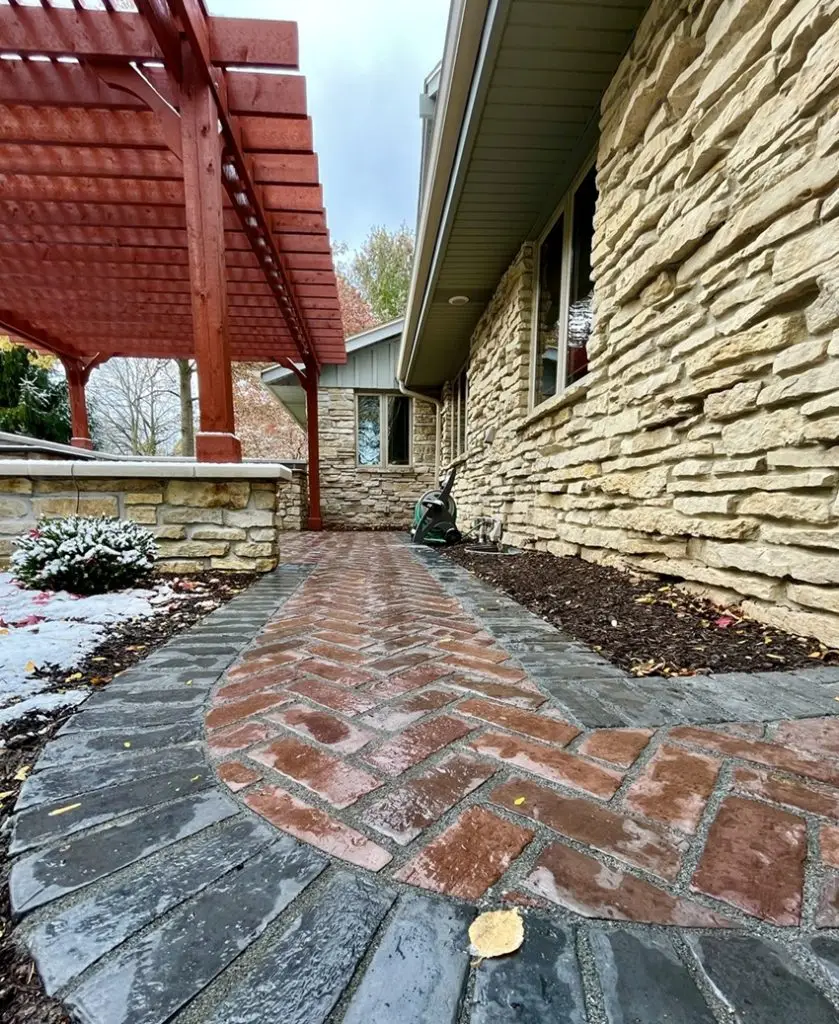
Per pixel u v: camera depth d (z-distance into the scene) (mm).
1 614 2195
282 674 1557
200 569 3373
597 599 2430
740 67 1840
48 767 1041
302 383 8391
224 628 2084
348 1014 555
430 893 721
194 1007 564
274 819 880
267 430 14984
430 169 3840
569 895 717
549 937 650
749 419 1897
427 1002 569
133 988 586
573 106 2998
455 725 1224
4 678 1514
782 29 1663
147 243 4773
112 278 5371
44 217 4395
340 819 880
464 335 6871
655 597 2334
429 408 9945
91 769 1034
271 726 1219
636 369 2627
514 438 4785
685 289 2234
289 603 2559
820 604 1636
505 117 3084
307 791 961
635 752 1098
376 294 15398
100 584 2645
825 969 609
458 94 2998
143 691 1427
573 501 3521
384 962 616
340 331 7453
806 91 1588
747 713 1265
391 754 1094
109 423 15180
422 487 9836
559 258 3961
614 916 683
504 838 834
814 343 1607
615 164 2734
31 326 6680
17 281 5469
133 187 4176
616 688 1432
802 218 1634
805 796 943
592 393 3150
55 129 3443
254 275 5449
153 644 1875
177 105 3010
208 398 3195
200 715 1279
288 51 3016
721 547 2072
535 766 1046
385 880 745
